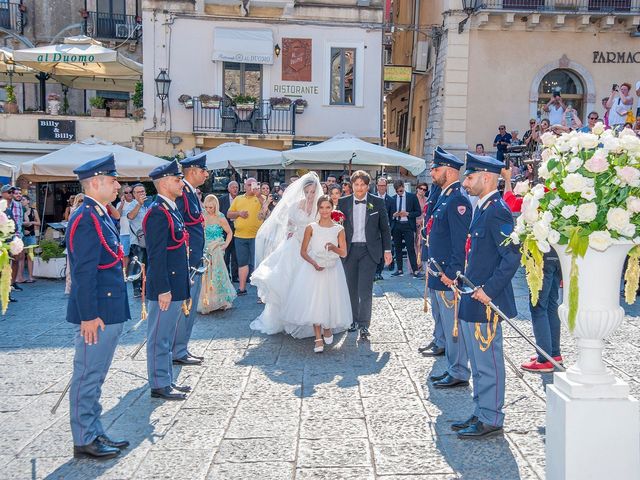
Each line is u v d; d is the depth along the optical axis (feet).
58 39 86.02
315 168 61.31
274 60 69.56
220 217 31.65
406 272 45.88
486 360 16.11
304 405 18.81
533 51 68.85
